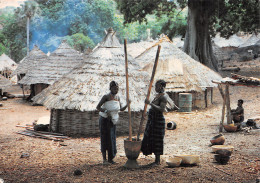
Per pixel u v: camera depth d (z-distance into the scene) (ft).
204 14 89.86
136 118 34.40
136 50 99.91
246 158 21.48
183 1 115.75
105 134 20.70
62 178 18.12
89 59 36.58
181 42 175.73
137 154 19.69
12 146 28.14
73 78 35.22
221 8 105.50
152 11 114.32
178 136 30.94
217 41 183.83
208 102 53.06
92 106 31.96
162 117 20.10
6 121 44.73
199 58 90.07
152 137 20.08
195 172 18.78
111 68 34.94
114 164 20.86
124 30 224.74
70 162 21.90
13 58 206.59
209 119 41.37
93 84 33.71
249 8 101.19
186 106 47.70
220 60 140.87
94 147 27.35
